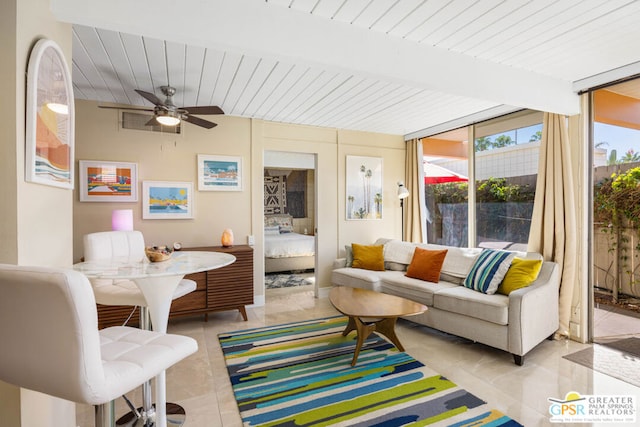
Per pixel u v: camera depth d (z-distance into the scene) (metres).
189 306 3.54
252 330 3.43
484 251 3.44
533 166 3.59
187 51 2.44
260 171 4.36
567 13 1.97
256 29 1.85
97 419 1.25
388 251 4.52
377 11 1.97
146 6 1.65
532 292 2.74
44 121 1.44
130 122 3.70
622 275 2.94
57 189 1.62
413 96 3.45
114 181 3.63
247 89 3.23
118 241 2.29
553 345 3.03
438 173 4.98
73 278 0.92
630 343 2.88
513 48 2.43
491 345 2.77
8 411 1.24
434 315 3.26
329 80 3.02
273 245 6.12
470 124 4.24
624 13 1.97
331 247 4.87
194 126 4.02
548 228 3.22
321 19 2.02
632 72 2.66
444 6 1.91
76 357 0.94
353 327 3.20
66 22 1.63
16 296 0.96
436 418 1.93
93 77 2.92
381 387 2.29
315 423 1.90
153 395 2.23
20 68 1.28
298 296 4.81
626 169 2.88
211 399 2.17
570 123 3.18
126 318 3.21
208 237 4.09
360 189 5.05
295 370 2.54
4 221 1.24
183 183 3.94
